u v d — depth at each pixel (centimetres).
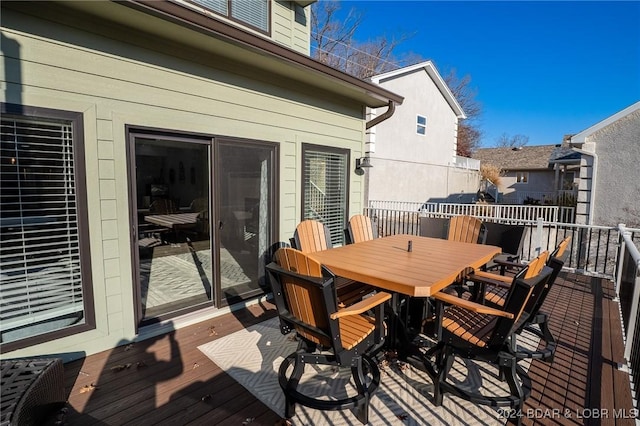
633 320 256
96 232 271
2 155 232
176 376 243
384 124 1184
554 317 354
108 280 280
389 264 263
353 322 227
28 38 233
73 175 260
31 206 245
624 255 382
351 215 535
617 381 241
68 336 261
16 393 170
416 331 284
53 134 250
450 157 1563
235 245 372
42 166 247
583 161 681
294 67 367
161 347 285
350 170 527
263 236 403
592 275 505
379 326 215
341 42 1833
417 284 208
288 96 415
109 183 276
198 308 349
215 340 298
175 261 540
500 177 2344
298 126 432
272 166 405
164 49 300
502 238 420
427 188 1425
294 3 497
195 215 729
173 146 761
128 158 288
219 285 358
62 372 208
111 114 274
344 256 293
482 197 2028
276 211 413
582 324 336
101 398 217
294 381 204
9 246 239
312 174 464
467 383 238
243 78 364
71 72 252
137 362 261
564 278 495
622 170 646
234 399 219
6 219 237
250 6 440
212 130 341
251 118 376
